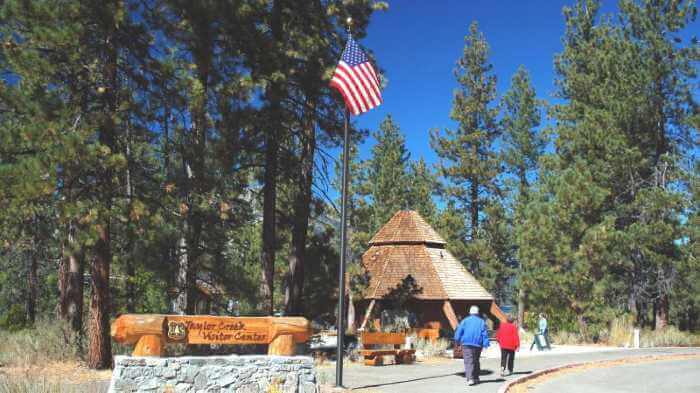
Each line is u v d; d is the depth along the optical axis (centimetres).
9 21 1541
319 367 1839
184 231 1986
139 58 1759
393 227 3544
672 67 3703
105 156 1513
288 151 2284
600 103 3938
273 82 2034
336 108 2303
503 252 5075
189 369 1136
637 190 3859
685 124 3794
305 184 2338
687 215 3616
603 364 2303
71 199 1577
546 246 3494
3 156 1577
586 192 3425
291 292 2355
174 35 1784
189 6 1736
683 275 3891
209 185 1905
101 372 1547
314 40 2127
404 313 3067
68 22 1516
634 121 3769
